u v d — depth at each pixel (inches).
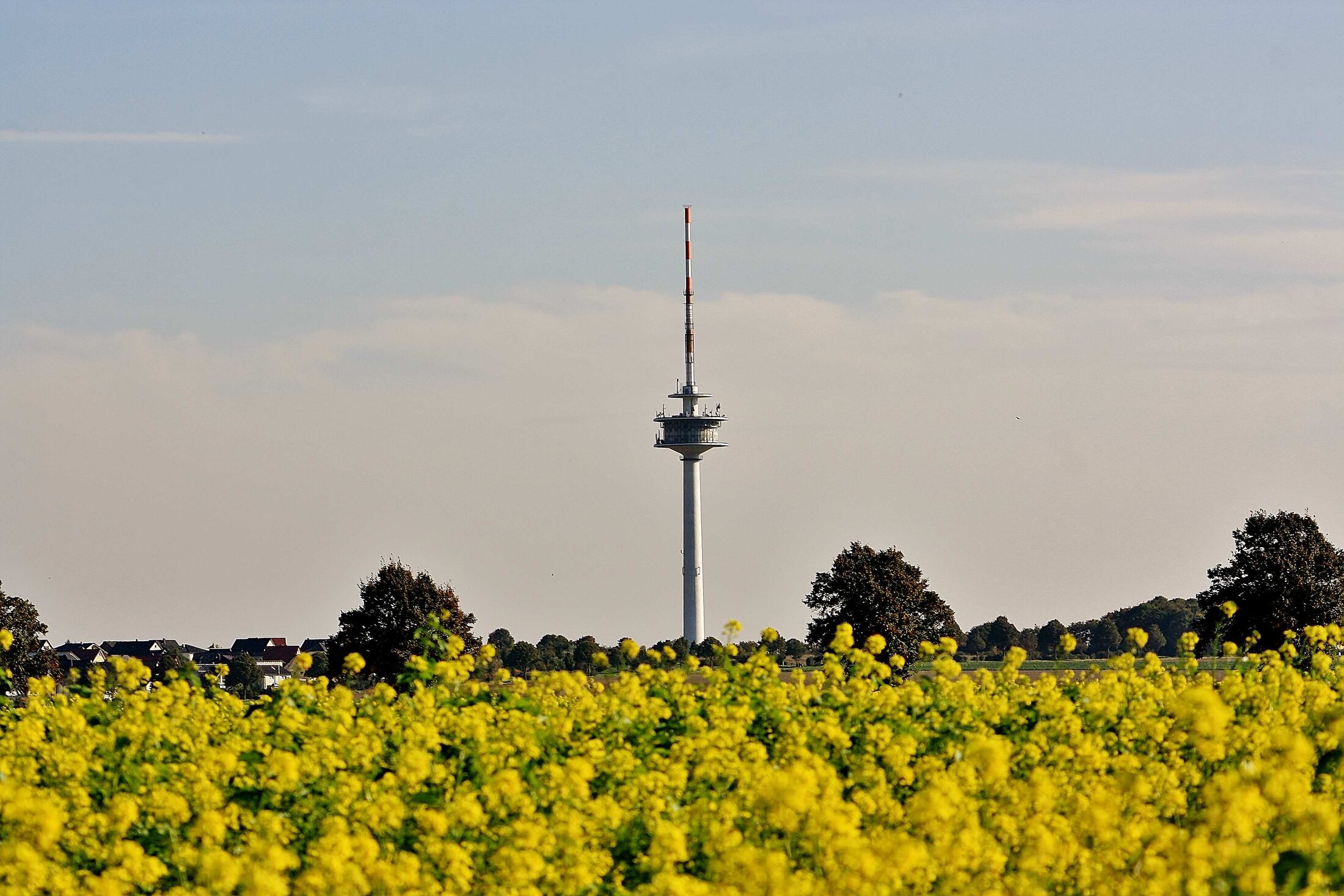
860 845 913.5
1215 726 1149.7
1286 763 1079.6
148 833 1098.7
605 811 1062.4
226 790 1190.3
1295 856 928.3
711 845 983.0
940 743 1341.0
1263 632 6200.8
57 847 1037.2
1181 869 922.1
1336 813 962.1
